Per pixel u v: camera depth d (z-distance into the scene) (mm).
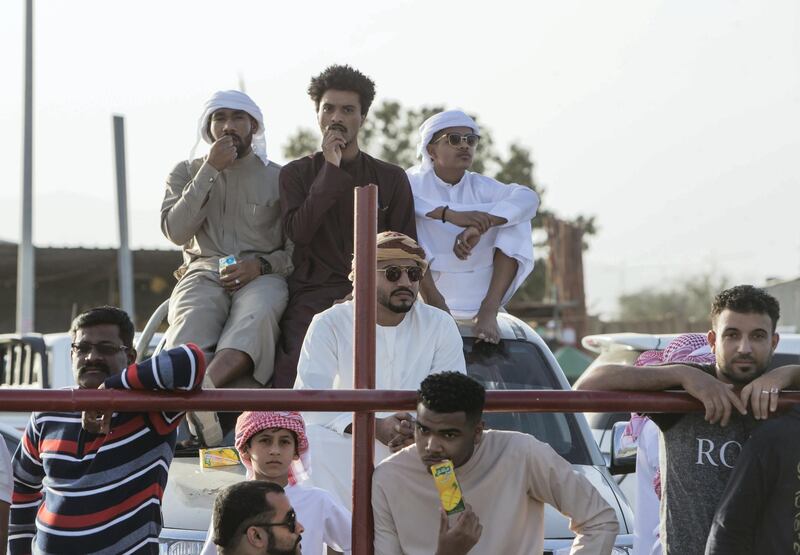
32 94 23578
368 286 4504
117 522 4594
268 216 7312
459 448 4422
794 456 4406
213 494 6113
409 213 7387
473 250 7570
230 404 4344
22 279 23109
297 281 7121
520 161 38750
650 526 5820
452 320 6473
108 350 4855
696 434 4715
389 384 6215
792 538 4402
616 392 4512
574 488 4664
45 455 4723
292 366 6824
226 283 7020
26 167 23172
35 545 5172
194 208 7098
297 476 5551
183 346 4355
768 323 4688
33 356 11344
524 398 4434
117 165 22531
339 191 6953
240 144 7203
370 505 4539
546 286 36031
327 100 7180
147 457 4664
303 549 5273
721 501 4527
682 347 6625
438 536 4625
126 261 22406
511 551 4699
